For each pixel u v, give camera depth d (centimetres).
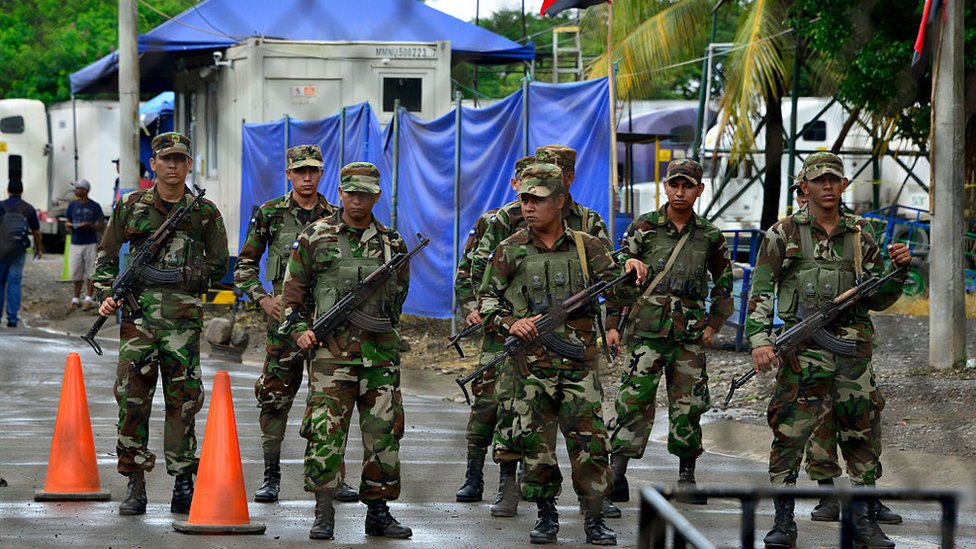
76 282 3059
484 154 2128
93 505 1080
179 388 1042
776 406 998
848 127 2955
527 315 953
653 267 1142
